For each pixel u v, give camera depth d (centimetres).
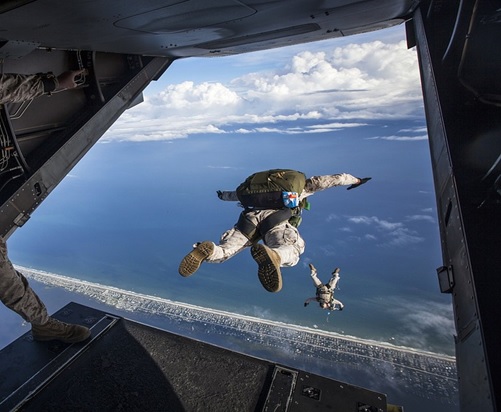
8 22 340
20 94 392
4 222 601
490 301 256
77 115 766
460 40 470
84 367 458
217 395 415
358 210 19062
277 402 401
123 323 537
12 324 9850
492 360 222
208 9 429
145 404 404
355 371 7700
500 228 302
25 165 634
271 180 388
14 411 393
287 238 367
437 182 438
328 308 594
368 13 666
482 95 407
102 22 418
